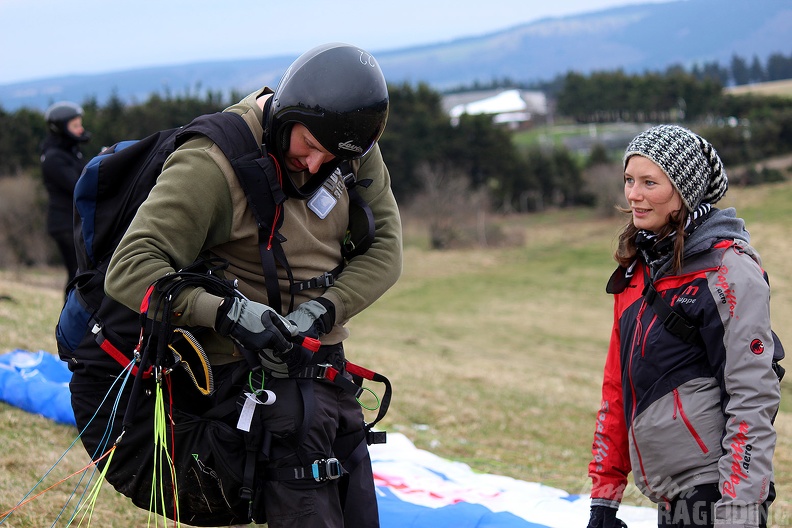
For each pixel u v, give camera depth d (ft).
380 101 8.04
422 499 14.39
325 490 8.23
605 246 178.29
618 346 9.29
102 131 205.36
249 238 8.29
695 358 8.46
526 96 489.26
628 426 8.91
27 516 12.10
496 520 12.83
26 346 23.93
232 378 8.18
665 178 8.48
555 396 36.11
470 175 235.20
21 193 140.46
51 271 137.08
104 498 13.37
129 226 8.09
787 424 34.60
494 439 25.31
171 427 8.24
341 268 9.07
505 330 100.73
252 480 8.02
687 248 8.47
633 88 417.08
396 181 231.30
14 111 200.75
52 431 16.40
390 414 25.54
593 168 234.17
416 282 146.20
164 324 7.70
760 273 8.38
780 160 249.34
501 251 179.22
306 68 7.89
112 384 8.39
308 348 7.80
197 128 8.09
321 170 8.43
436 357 50.42
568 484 18.61
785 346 89.15
